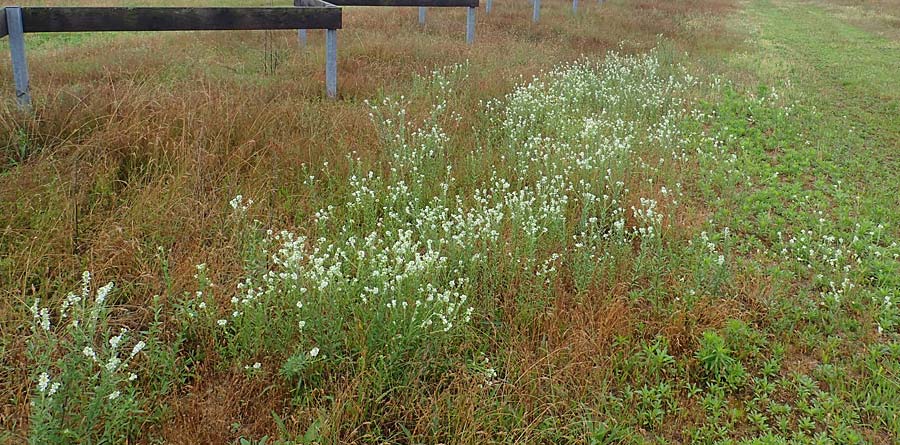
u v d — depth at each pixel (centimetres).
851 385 436
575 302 496
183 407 361
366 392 384
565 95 1027
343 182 638
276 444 343
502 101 969
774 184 774
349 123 772
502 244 531
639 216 624
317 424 352
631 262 550
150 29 774
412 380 397
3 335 390
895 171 861
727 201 714
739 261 585
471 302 472
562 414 392
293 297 421
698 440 390
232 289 458
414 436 364
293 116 751
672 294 517
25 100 669
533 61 1245
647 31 1845
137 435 345
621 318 469
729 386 432
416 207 593
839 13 2669
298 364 381
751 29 2153
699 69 1374
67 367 333
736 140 938
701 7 2580
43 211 511
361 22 1486
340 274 426
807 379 438
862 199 750
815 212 704
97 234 500
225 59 1059
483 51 1268
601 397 402
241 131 679
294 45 1204
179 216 529
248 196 586
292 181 638
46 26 701
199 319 423
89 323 360
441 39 1371
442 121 837
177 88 798
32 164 561
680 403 414
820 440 381
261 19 842
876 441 391
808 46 1872
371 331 411
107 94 708
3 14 655
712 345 448
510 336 446
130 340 409
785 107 1109
